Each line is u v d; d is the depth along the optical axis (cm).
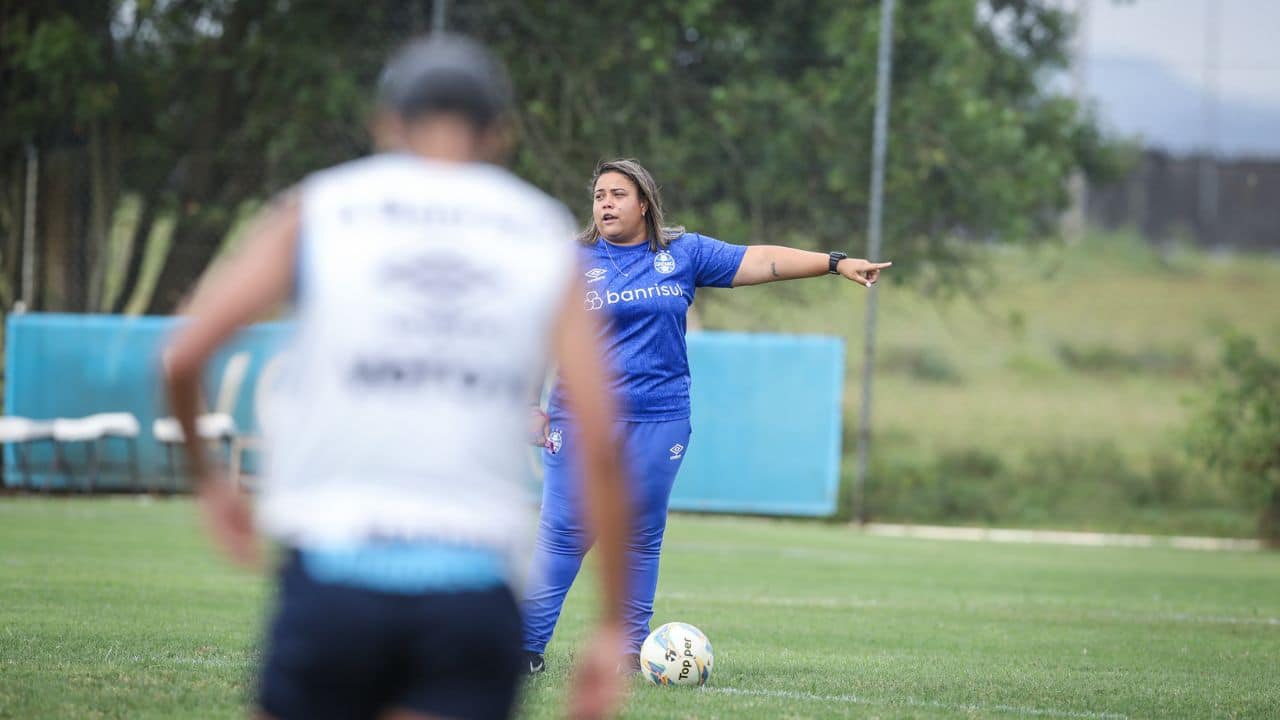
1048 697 2003
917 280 6519
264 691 787
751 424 5844
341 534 764
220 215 6675
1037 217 7538
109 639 2231
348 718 798
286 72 6706
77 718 1591
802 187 6322
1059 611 3334
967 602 3500
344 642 765
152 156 6669
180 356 760
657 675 1978
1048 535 6119
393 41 6625
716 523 5888
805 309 6456
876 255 5862
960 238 6481
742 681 2048
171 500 5903
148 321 5956
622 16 6438
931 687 2055
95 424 5841
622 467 825
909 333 12338
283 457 789
